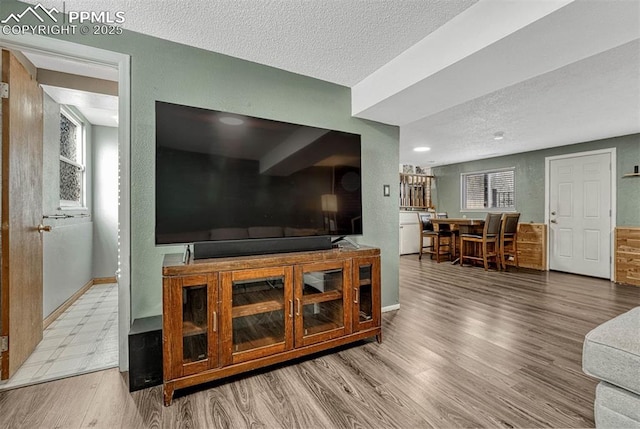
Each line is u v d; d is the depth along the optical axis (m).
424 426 1.43
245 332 1.87
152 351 1.76
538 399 1.63
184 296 1.66
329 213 2.36
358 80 2.72
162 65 2.04
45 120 2.72
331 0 1.68
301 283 1.98
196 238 1.87
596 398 1.31
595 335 1.32
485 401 1.61
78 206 3.65
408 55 2.21
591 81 2.56
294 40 2.07
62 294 3.03
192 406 1.59
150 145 2.01
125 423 1.46
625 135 4.33
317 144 2.32
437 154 5.80
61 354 2.15
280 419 1.48
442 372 1.90
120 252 1.95
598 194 4.61
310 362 2.04
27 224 2.05
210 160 1.92
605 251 4.52
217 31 1.96
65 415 1.52
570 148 4.93
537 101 3.02
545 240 5.19
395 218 3.16
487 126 3.92
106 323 2.74
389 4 1.72
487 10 1.68
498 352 2.16
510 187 5.93
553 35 1.59
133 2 1.68
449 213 7.06
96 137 4.09
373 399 1.63
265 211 2.09
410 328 2.60
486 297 3.53
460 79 2.10
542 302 3.33
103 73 2.60
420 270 5.16
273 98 2.45
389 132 3.13
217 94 2.21
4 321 1.81
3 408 1.57
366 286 2.29
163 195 1.79
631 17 1.44
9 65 1.82
